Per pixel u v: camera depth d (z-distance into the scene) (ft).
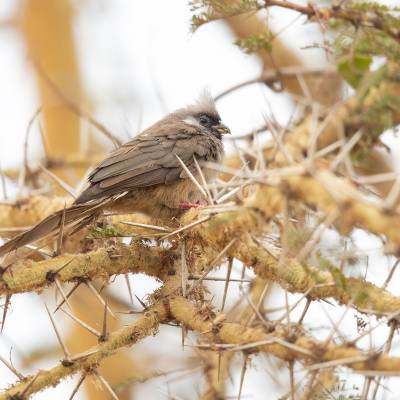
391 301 25.04
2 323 28.27
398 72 23.97
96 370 27.89
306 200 22.16
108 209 44.88
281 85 40.70
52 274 28.73
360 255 24.30
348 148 22.35
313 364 23.40
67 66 63.16
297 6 27.27
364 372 21.72
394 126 24.08
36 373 27.30
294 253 24.76
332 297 26.61
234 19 53.16
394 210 19.71
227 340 26.50
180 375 36.37
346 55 26.18
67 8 64.49
